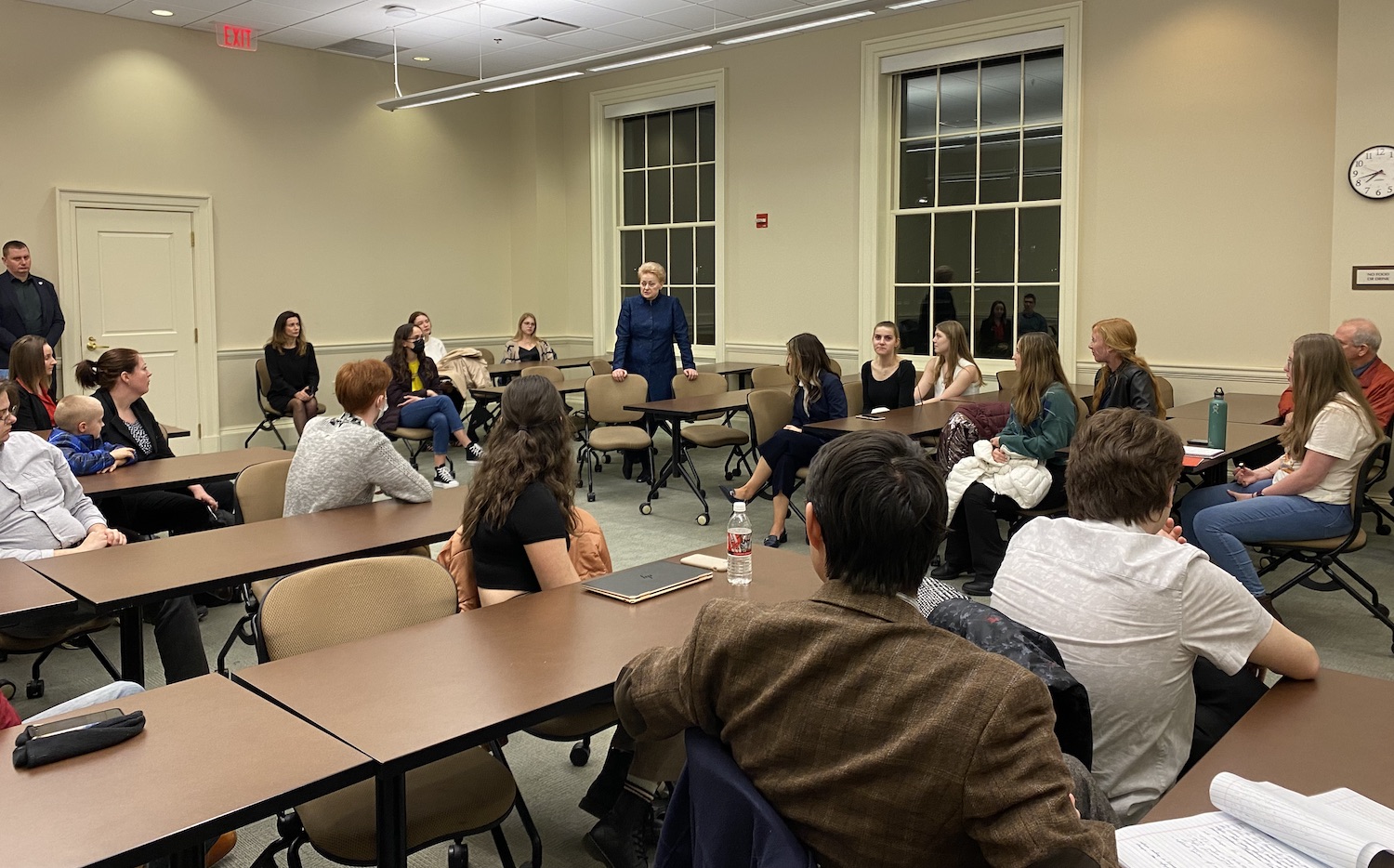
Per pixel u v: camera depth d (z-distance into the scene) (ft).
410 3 25.58
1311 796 4.69
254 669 6.50
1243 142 22.11
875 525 3.95
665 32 28.66
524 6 25.93
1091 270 24.54
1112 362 16.28
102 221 26.81
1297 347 12.90
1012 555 6.68
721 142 30.86
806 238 29.27
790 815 3.87
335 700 5.96
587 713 7.80
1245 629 6.00
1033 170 25.34
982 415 16.17
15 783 4.95
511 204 35.99
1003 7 24.97
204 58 28.43
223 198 29.04
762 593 8.06
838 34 27.94
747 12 26.68
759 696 3.93
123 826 4.52
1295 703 5.85
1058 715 4.66
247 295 29.76
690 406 20.18
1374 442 12.41
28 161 25.50
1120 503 6.40
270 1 25.39
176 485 13.56
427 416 25.39
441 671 6.40
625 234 34.65
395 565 7.91
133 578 8.86
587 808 7.20
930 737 3.53
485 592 8.54
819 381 18.78
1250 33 21.81
